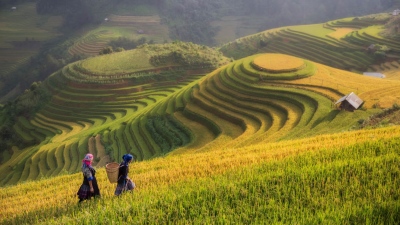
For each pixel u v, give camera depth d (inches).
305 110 1964.8
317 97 2082.9
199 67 4370.1
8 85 6643.7
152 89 3991.1
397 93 1963.6
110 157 2325.3
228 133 2007.9
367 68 4195.4
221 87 2637.8
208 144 1839.3
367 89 2127.2
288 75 2491.4
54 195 724.0
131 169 896.9
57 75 4443.9
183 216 442.9
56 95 4084.6
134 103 3700.8
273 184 518.0
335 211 406.6
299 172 542.9
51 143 2972.4
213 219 420.5
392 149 653.3
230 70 2864.2
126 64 4335.6
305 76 2491.4
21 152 3112.7
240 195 490.3
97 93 3941.9
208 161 840.3
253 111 2224.4
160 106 2888.8
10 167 2792.8
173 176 687.1
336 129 1544.0
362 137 912.9
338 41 4990.2
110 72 4180.6
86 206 523.5
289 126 1792.6
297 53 5147.6
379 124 1338.6
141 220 433.1
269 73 2581.2
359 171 524.4
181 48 4736.7
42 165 2591.0
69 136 3070.9
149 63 4352.9
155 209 458.3
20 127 3737.7
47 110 3937.0
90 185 532.1
